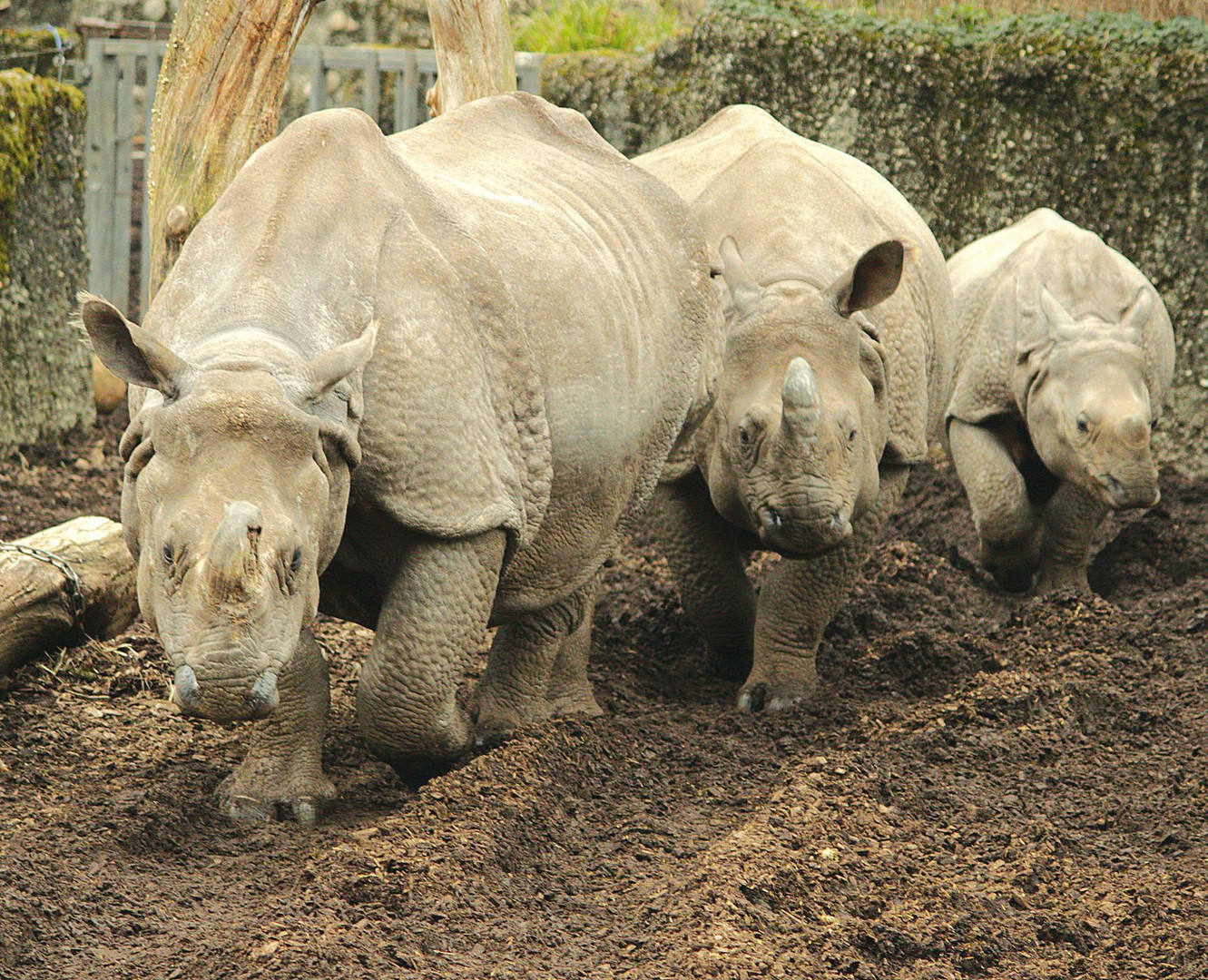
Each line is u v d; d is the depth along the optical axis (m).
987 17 33.25
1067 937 12.12
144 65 42.22
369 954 11.06
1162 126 31.33
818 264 17.73
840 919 12.17
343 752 16.11
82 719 16.47
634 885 12.86
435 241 13.49
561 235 14.92
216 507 10.70
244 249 12.50
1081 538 23.39
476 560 13.16
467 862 12.55
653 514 19.19
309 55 34.78
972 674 18.91
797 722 17.58
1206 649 19.48
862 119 33.34
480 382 13.18
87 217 35.84
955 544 25.88
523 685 16.48
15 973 10.83
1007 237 26.98
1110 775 15.62
